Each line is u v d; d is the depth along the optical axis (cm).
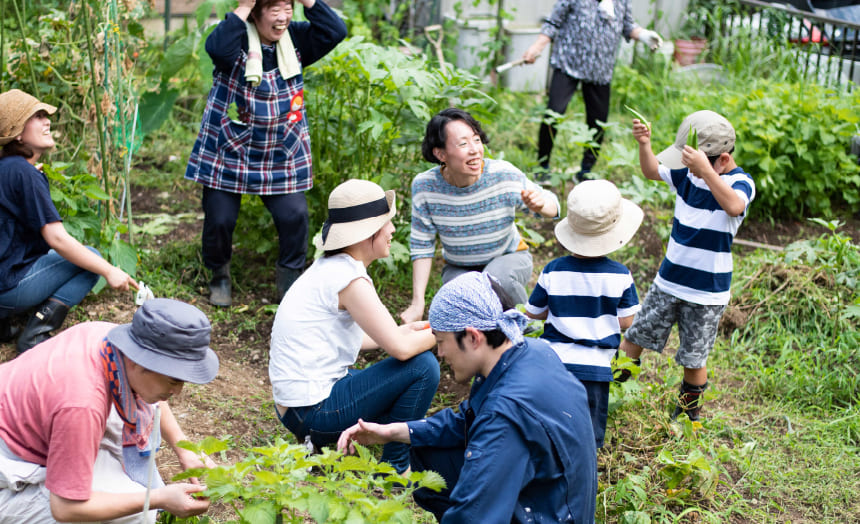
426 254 423
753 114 655
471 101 508
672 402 405
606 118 707
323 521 234
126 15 494
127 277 400
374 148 516
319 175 512
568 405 254
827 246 520
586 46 665
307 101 523
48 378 241
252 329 470
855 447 395
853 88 747
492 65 873
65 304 404
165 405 287
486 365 259
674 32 1004
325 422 329
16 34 572
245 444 369
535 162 612
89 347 245
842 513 353
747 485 365
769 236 628
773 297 504
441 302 258
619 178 696
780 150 643
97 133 486
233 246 551
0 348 419
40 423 243
